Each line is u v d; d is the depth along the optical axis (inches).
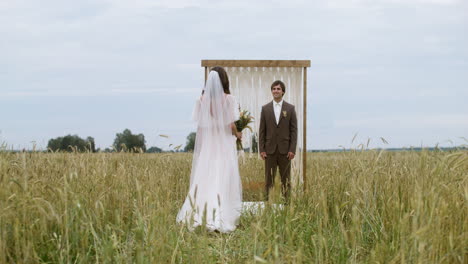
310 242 182.5
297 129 352.2
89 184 214.4
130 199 225.8
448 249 149.1
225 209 250.2
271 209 192.1
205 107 266.4
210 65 377.7
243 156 392.5
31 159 279.3
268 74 383.2
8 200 163.2
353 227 158.9
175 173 357.4
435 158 200.1
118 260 156.8
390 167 248.5
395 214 180.2
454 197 164.9
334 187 249.3
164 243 155.6
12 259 147.6
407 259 142.3
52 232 170.9
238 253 181.0
